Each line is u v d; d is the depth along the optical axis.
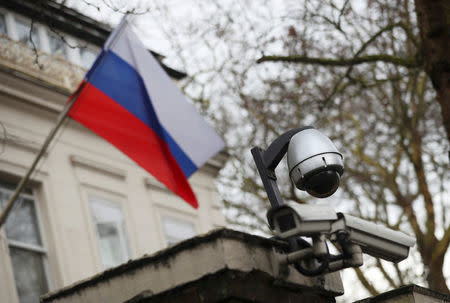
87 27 16.91
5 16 15.90
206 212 18.73
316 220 5.35
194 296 5.58
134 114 9.12
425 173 19.27
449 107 11.18
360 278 18.97
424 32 11.41
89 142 16.52
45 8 9.96
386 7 16.30
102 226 15.92
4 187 14.48
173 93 9.17
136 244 16.42
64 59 16.36
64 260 14.73
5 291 13.55
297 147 6.11
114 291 5.90
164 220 17.44
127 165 17.17
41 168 15.15
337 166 6.05
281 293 5.89
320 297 6.29
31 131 15.27
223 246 5.45
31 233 14.59
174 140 9.02
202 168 19.16
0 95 14.90
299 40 15.22
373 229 5.73
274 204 6.05
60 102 15.95
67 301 6.11
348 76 14.23
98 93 9.06
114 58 9.23
